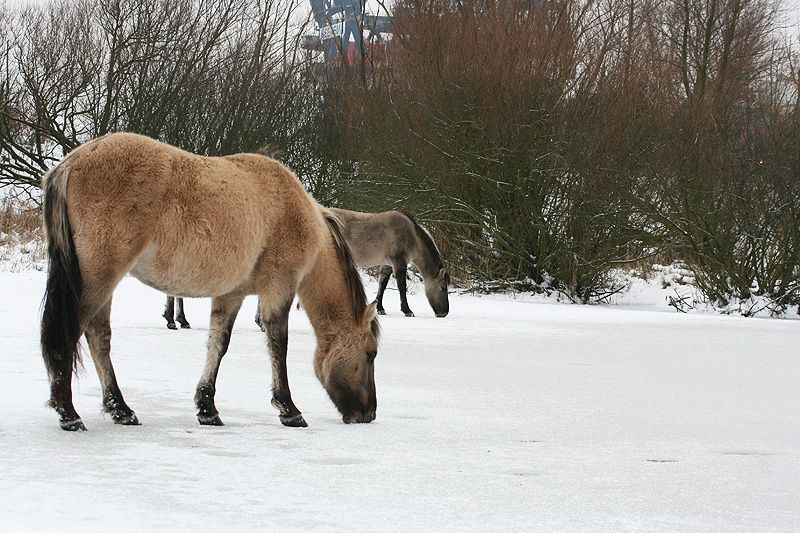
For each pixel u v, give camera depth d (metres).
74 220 6.62
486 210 26.25
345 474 5.59
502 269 26.75
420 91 26.92
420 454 6.33
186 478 5.28
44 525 4.22
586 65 27.06
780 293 23.70
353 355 7.64
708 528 4.74
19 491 4.79
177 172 6.93
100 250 6.62
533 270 26.38
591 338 15.32
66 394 6.51
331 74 36.22
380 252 19.23
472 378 10.32
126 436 6.46
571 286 25.62
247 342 12.87
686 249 26.84
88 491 4.87
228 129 31.61
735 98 32.22
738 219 24.14
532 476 5.77
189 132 31.31
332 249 7.81
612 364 12.05
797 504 5.31
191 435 6.64
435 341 14.09
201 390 7.20
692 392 9.84
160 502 4.73
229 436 6.70
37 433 6.36
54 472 5.25
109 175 6.69
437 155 26.39
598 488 5.51
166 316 14.13
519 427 7.56
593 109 25.89
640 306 25.48
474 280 26.75
